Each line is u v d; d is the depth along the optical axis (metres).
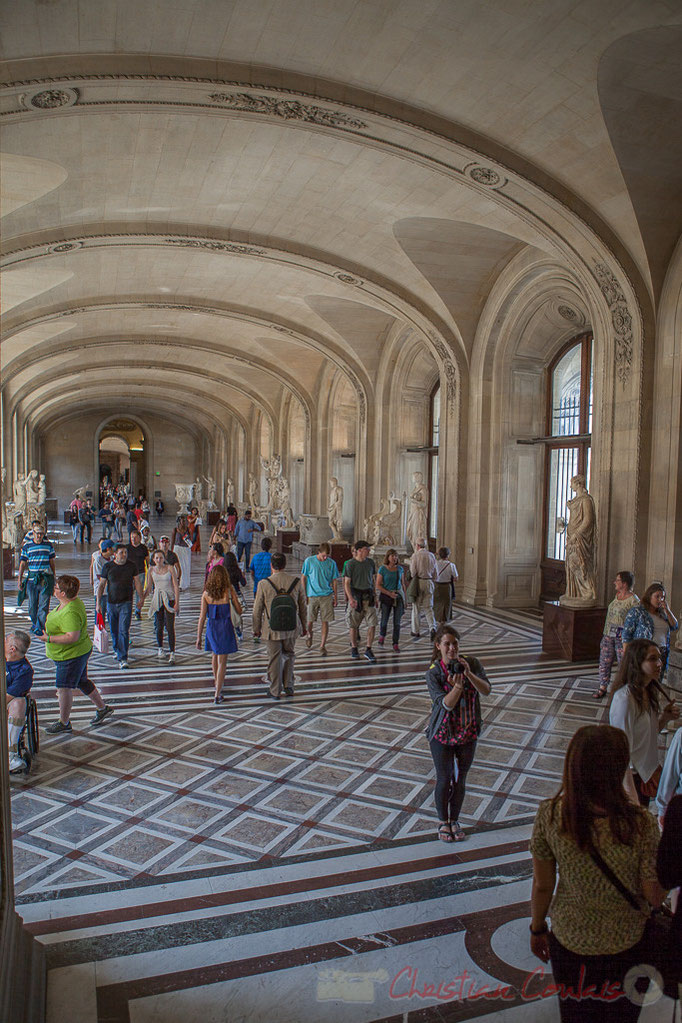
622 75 7.70
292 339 21.00
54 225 12.82
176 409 47.09
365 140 9.46
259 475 37.03
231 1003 3.21
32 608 11.18
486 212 11.37
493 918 3.91
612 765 2.29
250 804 5.36
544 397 15.12
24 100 8.04
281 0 6.93
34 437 43.44
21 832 4.88
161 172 11.09
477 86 8.30
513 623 13.05
